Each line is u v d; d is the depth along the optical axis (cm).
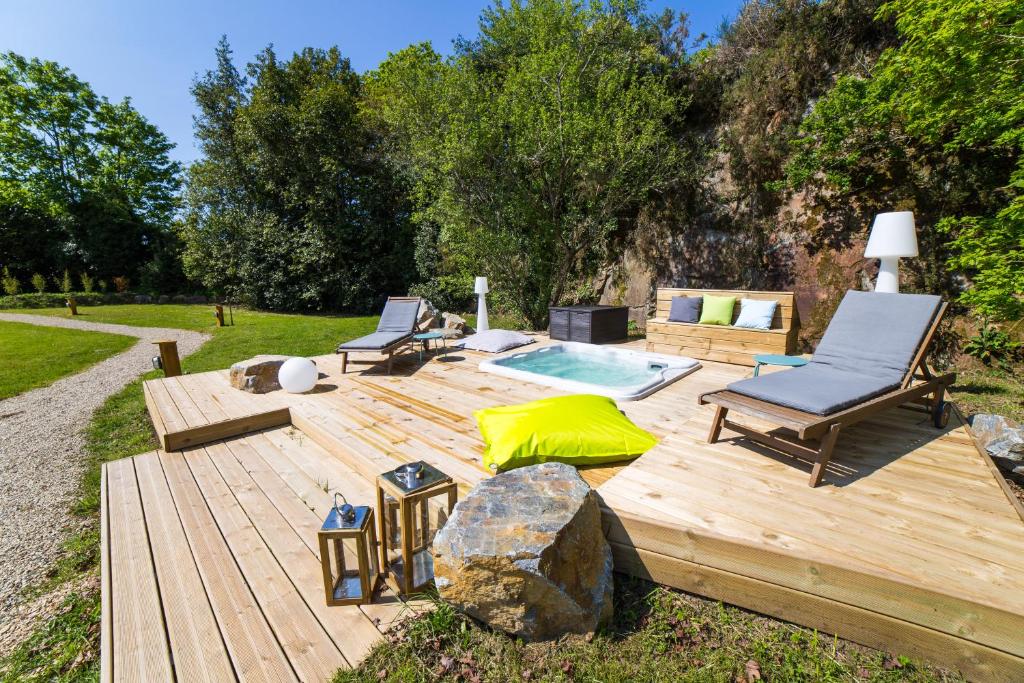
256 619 192
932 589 159
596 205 899
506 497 198
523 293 1001
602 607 184
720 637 180
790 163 732
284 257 1617
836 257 710
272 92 1587
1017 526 198
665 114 862
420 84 885
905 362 297
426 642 178
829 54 757
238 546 245
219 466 346
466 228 960
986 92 446
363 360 639
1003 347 552
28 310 1634
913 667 164
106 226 2236
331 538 190
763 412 253
